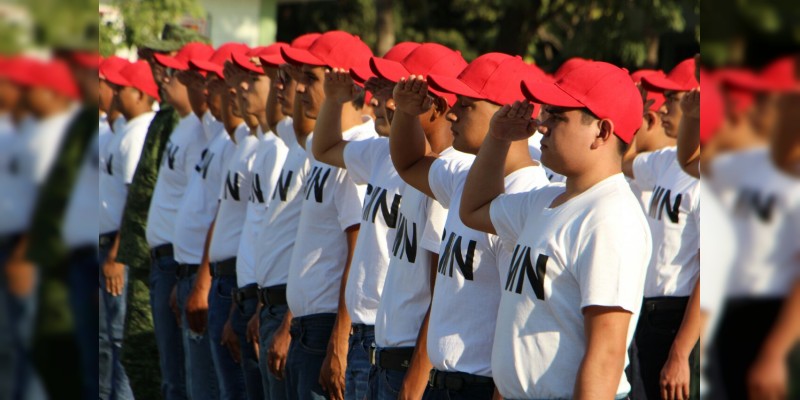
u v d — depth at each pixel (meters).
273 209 6.83
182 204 8.70
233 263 7.77
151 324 9.76
